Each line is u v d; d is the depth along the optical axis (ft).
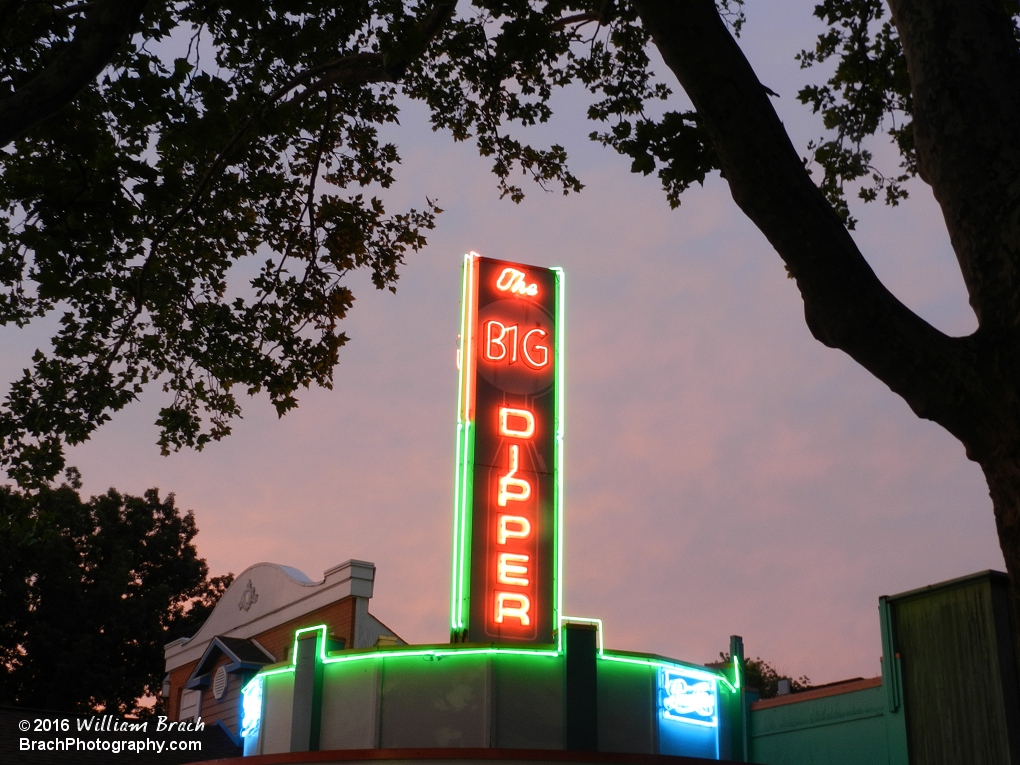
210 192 53.31
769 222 25.13
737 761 71.41
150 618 183.62
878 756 67.00
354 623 97.19
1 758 87.56
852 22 52.11
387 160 58.95
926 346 23.82
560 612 80.07
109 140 45.03
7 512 52.13
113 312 53.06
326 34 46.29
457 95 57.57
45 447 52.42
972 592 58.70
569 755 64.59
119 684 173.78
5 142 29.53
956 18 25.48
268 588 112.37
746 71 25.46
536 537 81.35
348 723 71.36
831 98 52.19
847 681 75.82
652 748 72.54
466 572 78.84
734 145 25.25
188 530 202.28
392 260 58.18
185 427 55.77
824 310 24.62
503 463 82.38
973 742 57.11
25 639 171.53
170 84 40.91
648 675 74.54
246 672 106.11
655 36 26.07
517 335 86.28
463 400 83.35
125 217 41.32
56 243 41.86
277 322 55.42
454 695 69.82
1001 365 22.98
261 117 44.93
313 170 54.19
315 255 55.88
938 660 60.29
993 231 23.84
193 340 54.65
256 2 41.04
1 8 35.78
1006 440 22.72
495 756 64.13
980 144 24.43
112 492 196.44
